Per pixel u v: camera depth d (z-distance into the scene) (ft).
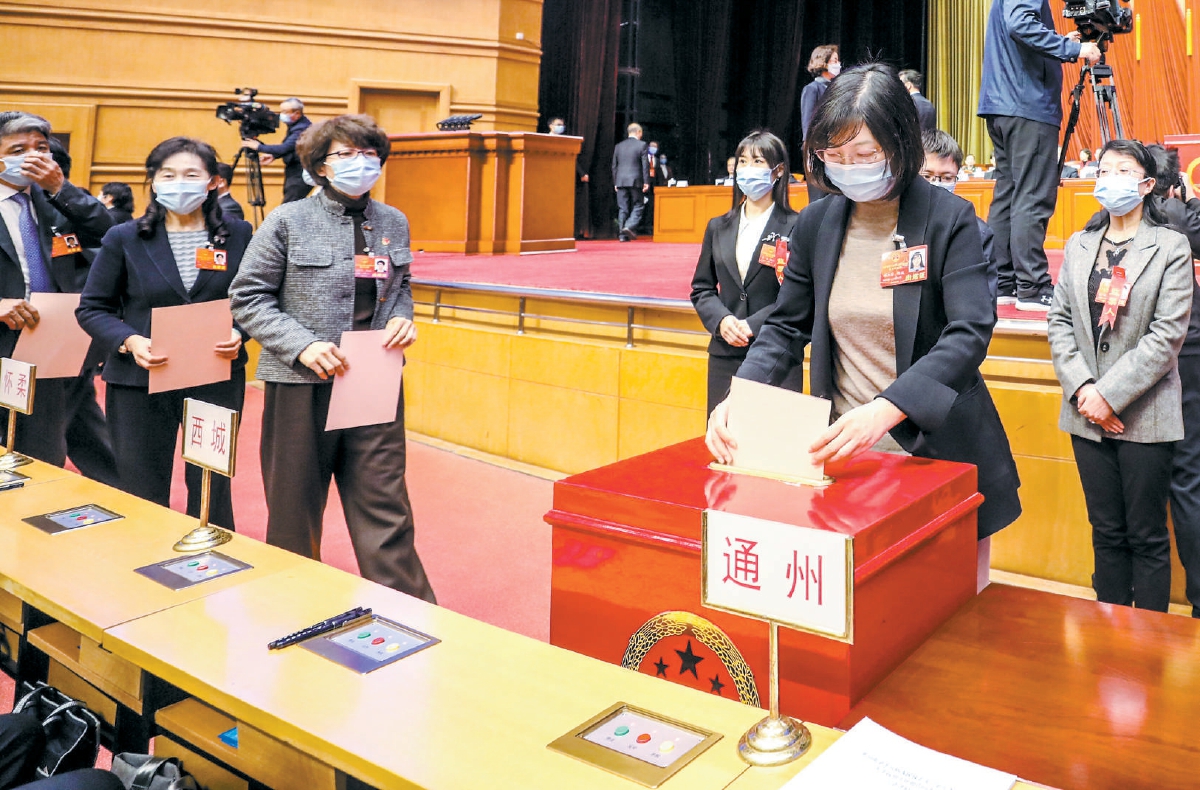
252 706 3.56
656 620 4.41
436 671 3.86
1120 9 13.29
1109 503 9.18
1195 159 13.08
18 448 10.69
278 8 31.48
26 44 28.48
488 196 26.91
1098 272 9.04
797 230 6.23
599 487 4.62
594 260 25.27
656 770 3.13
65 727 4.61
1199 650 4.10
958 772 3.04
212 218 9.90
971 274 5.52
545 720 3.48
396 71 33.14
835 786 2.98
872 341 5.90
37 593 4.69
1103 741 3.36
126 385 9.59
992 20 12.89
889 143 5.17
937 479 4.72
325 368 7.95
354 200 8.54
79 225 11.03
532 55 35.58
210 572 5.00
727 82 54.29
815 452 4.76
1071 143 35.99
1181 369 9.09
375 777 3.17
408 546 8.61
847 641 3.23
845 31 54.70
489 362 16.69
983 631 4.39
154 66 30.01
